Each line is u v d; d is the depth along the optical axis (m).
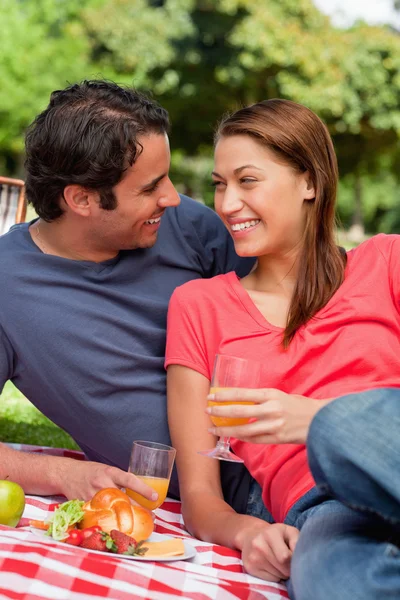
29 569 2.09
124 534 2.33
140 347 3.08
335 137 29.03
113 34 27.64
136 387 3.03
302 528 2.22
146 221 3.07
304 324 2.81
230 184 2.89
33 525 2.46
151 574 2.18
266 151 2.85
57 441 4.57
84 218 2.99
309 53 26.16
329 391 2.70
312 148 2.89
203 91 28.30
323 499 2.43
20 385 3.11
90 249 3.10
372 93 27.14
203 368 2.89
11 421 4.84
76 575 2.11
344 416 1.94
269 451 2.70
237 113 2.93
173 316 2.98
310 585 1.98
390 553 1.91
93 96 2.96
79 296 3.04
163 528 2.73
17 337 2.97
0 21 27.16
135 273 3.20
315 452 1.97
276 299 2.95
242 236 2.90
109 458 3.14
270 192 2.85
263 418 2.31
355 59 26.86
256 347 2.82
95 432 3.07
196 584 2.19
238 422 2.38
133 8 27.92
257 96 28.12
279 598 2.24
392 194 44.06
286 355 2.79
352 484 1.93
